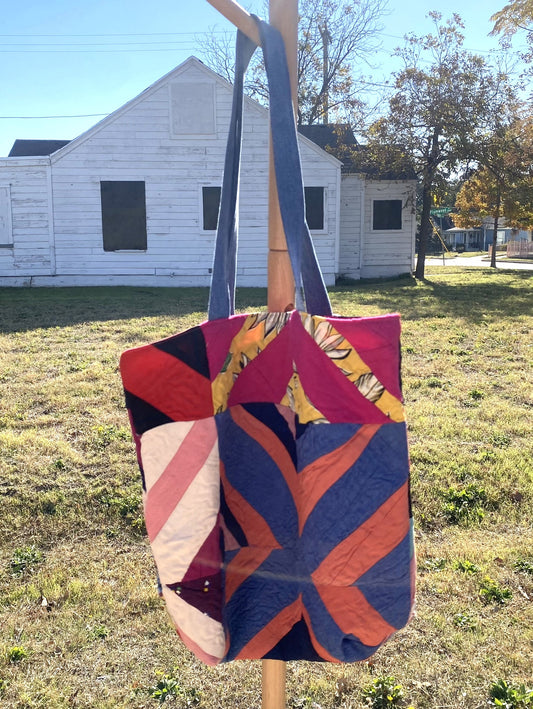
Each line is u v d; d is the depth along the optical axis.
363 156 19.50
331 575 1.13
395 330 1.10
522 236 69.38
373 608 1.14
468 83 18.52
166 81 16.17
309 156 16.84
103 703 2.40
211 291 1.23
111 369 7.20
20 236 16.75
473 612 2.93
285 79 1.17
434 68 18.78
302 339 1.11
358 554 1.12
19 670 2.58
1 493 4.11
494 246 30.84
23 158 16.34
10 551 3.51
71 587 3.14
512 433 5.24
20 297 14.23
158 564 1.12
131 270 17.00
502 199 22.38
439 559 3.38
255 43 1.27
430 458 4.65
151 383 1.10
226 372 1.16
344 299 13.66
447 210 29.08
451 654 2.65
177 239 16.92
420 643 2.72
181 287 16.97
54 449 4.81
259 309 11.77
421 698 2.42
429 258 47.88
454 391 6.42
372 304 12.71
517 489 4.17
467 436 5.14
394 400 1.10
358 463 1.11
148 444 1.11
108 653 2.69
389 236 20.70
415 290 15.96
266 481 1.19
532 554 3.40
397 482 1.11
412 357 7.88
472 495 4.08
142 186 16.66
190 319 10.74
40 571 3.30
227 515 1.19
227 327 1.15
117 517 3.85
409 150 19.30
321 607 1.15
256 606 1.19
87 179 16.55
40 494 4.09
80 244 16.83
